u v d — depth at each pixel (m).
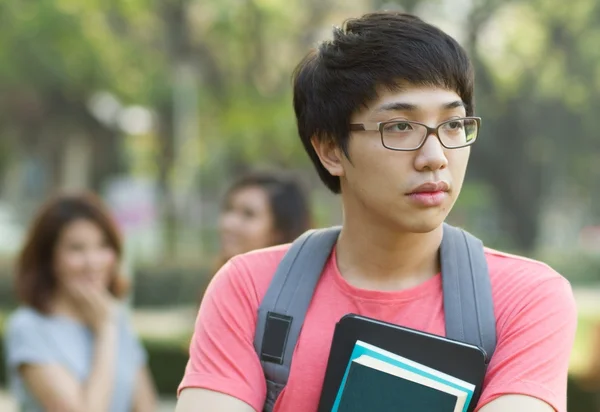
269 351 3.14
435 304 3.13
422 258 3.18
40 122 44.84
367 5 36.94
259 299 3.22
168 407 15.77
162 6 37.50
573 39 38.44
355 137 3.07
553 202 64.62
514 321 3.03
